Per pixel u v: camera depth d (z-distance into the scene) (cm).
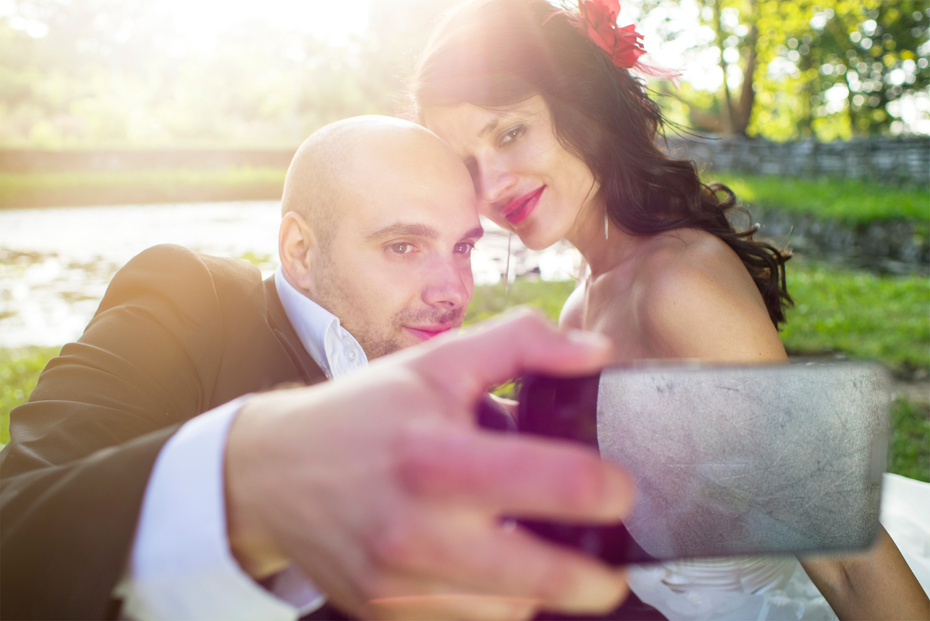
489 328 37
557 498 27
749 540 62
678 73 220
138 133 3825
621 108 194
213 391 133
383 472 33
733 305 158
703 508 62
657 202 193
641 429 65
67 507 53
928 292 893
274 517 39
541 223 195
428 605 34
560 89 185
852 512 66
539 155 188
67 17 4659
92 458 58
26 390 534
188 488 45
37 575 52
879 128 2964
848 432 67
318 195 150
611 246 197
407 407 34
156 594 48
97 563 49
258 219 1898
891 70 2867
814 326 741
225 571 45
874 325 735
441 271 150
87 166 2738
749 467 63
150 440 54
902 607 131
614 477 28
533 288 588
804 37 2405
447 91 185
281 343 149
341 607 38
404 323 151
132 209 2172
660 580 164
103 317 128
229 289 147
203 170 2920
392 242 148
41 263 1244
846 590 135
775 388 66
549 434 71
